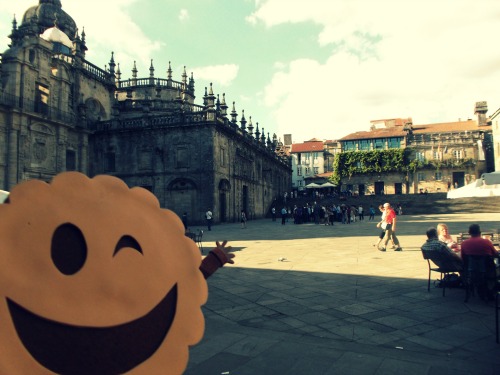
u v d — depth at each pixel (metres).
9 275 1.50
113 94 44.31
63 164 33.88
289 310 6.71
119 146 39.56
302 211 39.81
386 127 86.00
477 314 6.24
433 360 4.36
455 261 7.41
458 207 48.22
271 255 13.88
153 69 49.44
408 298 7.34
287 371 4.11
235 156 44.53
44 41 32.31
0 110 27.66
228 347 4.89
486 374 3.96
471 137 71.31
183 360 1.87
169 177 38.25
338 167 76.56
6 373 1.43
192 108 52.06
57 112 33.66
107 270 1.70
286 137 106.06
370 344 4.95
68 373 1.56
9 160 28.17
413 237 19.30
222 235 24.02
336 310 6.62
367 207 54.16
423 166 71.81
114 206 1.83
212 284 9.10
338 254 13.66
